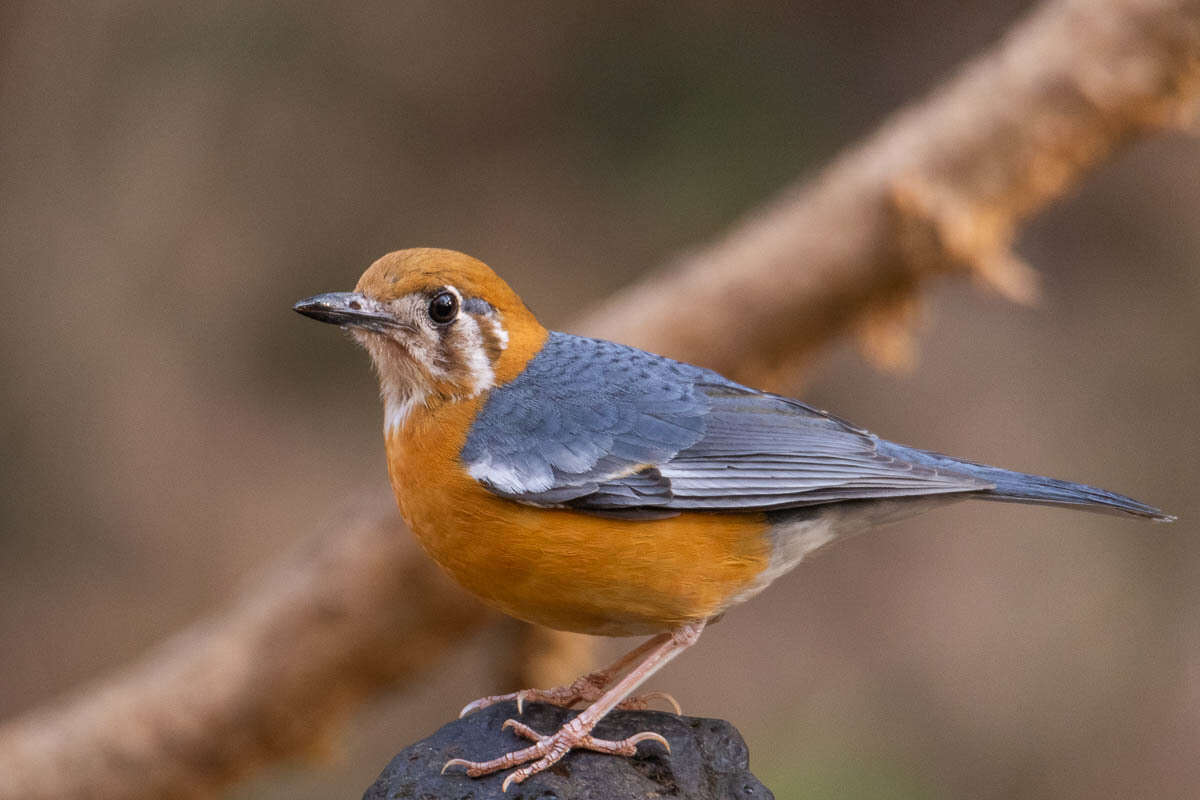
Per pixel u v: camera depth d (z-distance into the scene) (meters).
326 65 17.47
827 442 7.39
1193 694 14.59
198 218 16.88
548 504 6.88
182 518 16.11
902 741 14.66
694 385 7.56
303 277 17.17
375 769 14.16
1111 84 8.76
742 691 15.12
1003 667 14.97
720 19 17.78
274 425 16.84
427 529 7.11
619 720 6.71
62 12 16.41
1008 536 15.64
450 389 7.21
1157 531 15.49
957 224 9.00
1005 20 17.33
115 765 9.59
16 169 16.38
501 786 6.28
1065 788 14.33
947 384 16.22
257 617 9.58
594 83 17.86
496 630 9.55
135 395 16.41
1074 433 15.96
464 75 17.78
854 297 9.37
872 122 17.31
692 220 17.16
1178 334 16.31
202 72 17.02
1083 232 16.81
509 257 17.25
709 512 7.09
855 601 15.66
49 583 15.69
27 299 16.25
